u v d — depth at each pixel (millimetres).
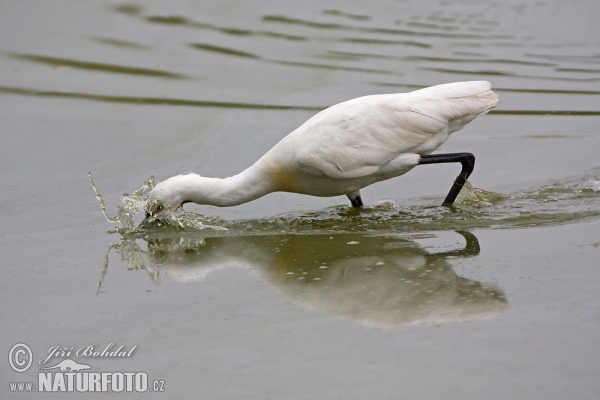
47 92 17016
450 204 11070
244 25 21969
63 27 20969
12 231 10742
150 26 21453
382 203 11359
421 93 10586
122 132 14867
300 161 10328
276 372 6484
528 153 13375
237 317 7559
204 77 18000
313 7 24016
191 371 6609
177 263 9320
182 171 12898
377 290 8000
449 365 6438
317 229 10352
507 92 17016
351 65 18906
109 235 10531
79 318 7789
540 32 22500
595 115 15422
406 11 24531
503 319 7160
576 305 7363
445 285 8016
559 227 9758
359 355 6672
